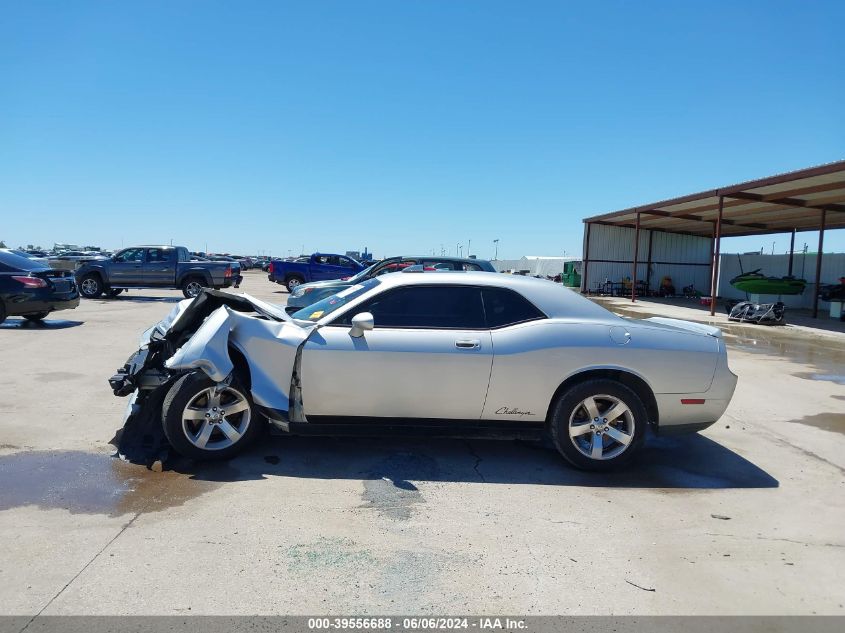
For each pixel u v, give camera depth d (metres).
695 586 3.22
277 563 3.30
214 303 5.56
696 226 30.20
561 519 4.00
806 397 7.98
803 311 24.75
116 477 4.45
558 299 5.03
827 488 4.70
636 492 4.52
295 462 4.87
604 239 32.34
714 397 4.95
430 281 4.98
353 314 4.88
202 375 4.65
